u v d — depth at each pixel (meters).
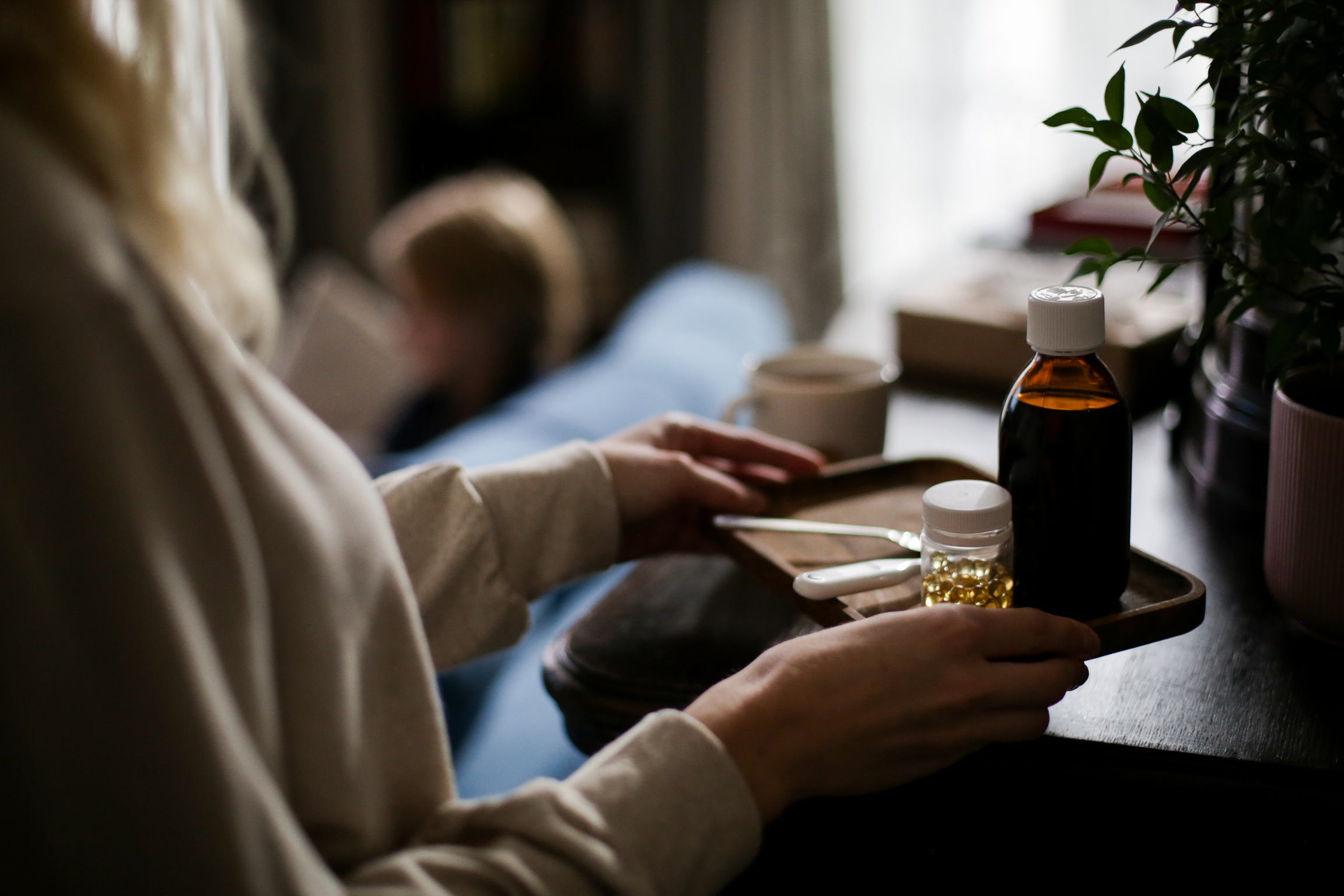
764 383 0.93
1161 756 0.55
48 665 0.35
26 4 0.39
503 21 3.36
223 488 0.39
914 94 3.20
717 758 0.49
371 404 2.53
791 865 0.62
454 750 1.24
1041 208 1.39
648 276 3.47
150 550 0.37
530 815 0.47
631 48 3.28
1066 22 3.01
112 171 0.40
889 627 0.53
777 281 3.33
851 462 0.92
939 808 0.59
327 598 0.44
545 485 0.74
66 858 0.36
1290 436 0.60
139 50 0.44
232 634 0.39
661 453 0.79
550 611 1.37
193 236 0.44
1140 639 0.61
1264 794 0.53
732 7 3.19
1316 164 0.57
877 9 3.17
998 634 0.53
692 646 0.68
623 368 1.65
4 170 0.36
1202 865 0.56
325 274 2.63
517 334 2.14
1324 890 0.54
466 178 3.51
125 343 0.37
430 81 3.43
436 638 0.70
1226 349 0.83
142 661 0.36
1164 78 2.60
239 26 0.60
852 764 0.52
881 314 1.79
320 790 0.44
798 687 0.52
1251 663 0.62
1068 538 0.60
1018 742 0.56
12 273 0.35
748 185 3.32
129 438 0.37
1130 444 0.61
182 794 0.36
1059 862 0.58
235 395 0.42
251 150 0.64
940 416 1.09
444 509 0.71
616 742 0.51
